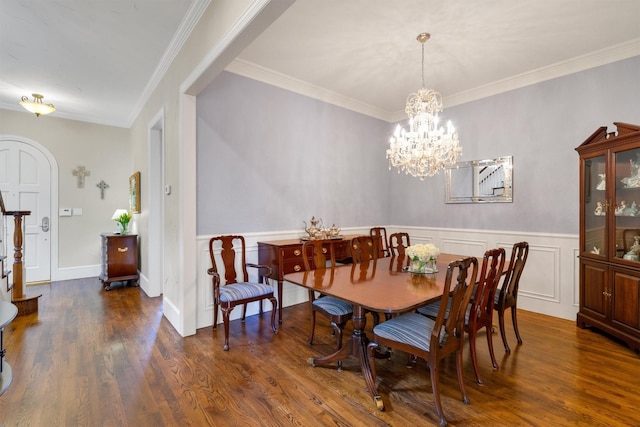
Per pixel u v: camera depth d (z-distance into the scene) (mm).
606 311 2814
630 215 2713
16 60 3258
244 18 1860
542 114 3561
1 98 4324
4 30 2717
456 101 4285
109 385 2064
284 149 3758
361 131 4703
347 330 3064
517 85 3736
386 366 2369
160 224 4164
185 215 2883
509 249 3836
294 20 2590
